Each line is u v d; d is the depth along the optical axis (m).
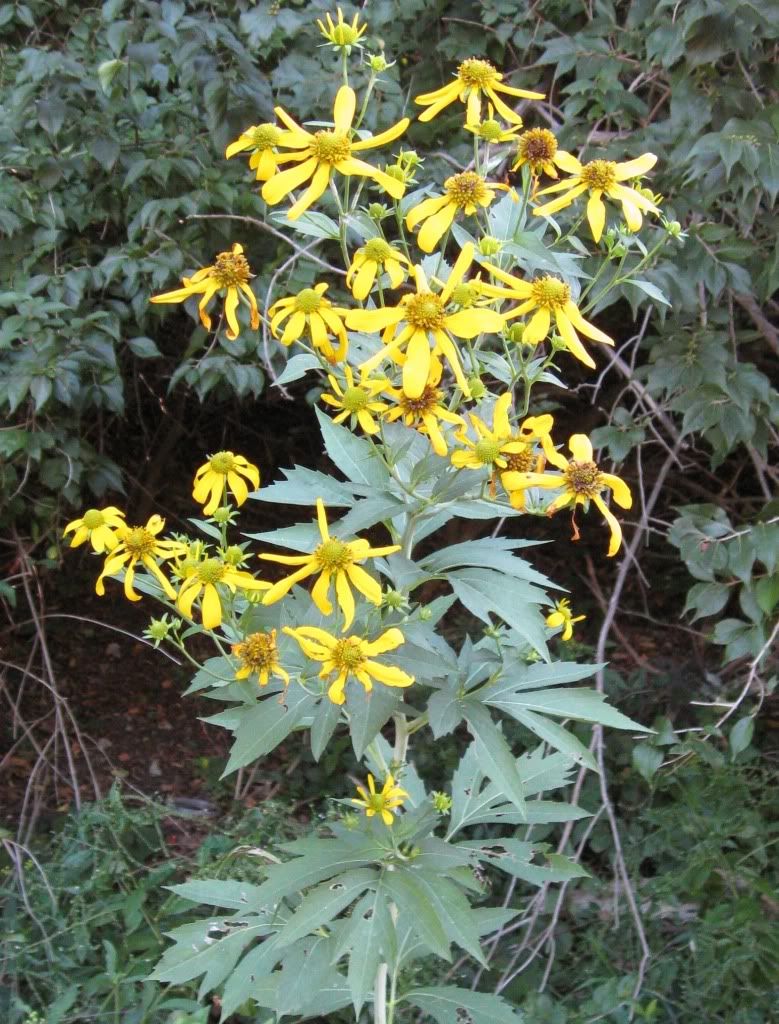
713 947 3.04
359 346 2.02
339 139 1.86
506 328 2.00
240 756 1.87
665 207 3.11
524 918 3.26
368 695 1.80
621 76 3.60
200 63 3.22
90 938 3.25
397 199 1.90
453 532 5.53
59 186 3.66
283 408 5.73
